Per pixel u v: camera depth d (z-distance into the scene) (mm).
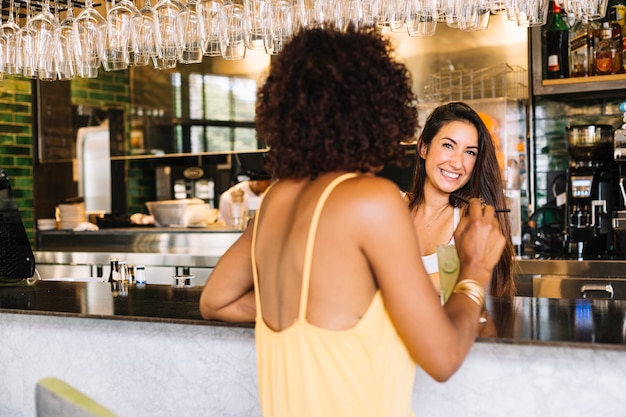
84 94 5375
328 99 1211
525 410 1653
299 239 1233
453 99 4328
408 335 1219
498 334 1623
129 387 2102
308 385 1221
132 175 5559
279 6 2645
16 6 3080
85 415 984
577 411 1605
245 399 1941
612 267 3344
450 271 1570
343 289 1208
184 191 5434
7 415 2307
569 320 1802
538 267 3473
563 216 4109
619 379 1568
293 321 1240
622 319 1810
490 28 4227
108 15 2881
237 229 4684
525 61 4168
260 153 5039
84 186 5434
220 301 1526
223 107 5070
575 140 3779
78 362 2178
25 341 2268
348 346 1207
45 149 5344
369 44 1247
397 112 1261
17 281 2781
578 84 3812
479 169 2453
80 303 2273
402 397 1276
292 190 1300
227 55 2939
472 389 1702
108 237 4973
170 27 2834
